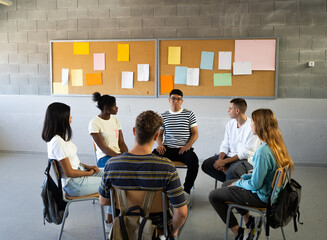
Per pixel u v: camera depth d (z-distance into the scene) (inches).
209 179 161.8
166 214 65.4
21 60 208.2
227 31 183.0
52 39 202.2
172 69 188.5
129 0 190.9
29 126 211.8
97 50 195.5
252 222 90.2
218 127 188.5
